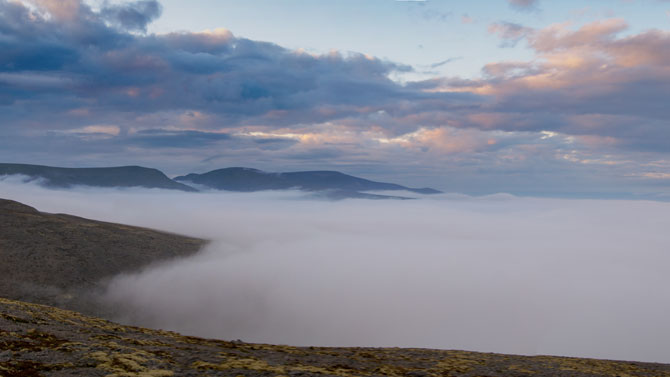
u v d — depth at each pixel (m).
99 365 23.19
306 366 28.53
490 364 35.91
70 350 25.78
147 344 31.98
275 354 33.91
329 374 26.09
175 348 31.41
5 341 25.97
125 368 23.23
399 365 33.19
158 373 22.95
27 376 20.31
